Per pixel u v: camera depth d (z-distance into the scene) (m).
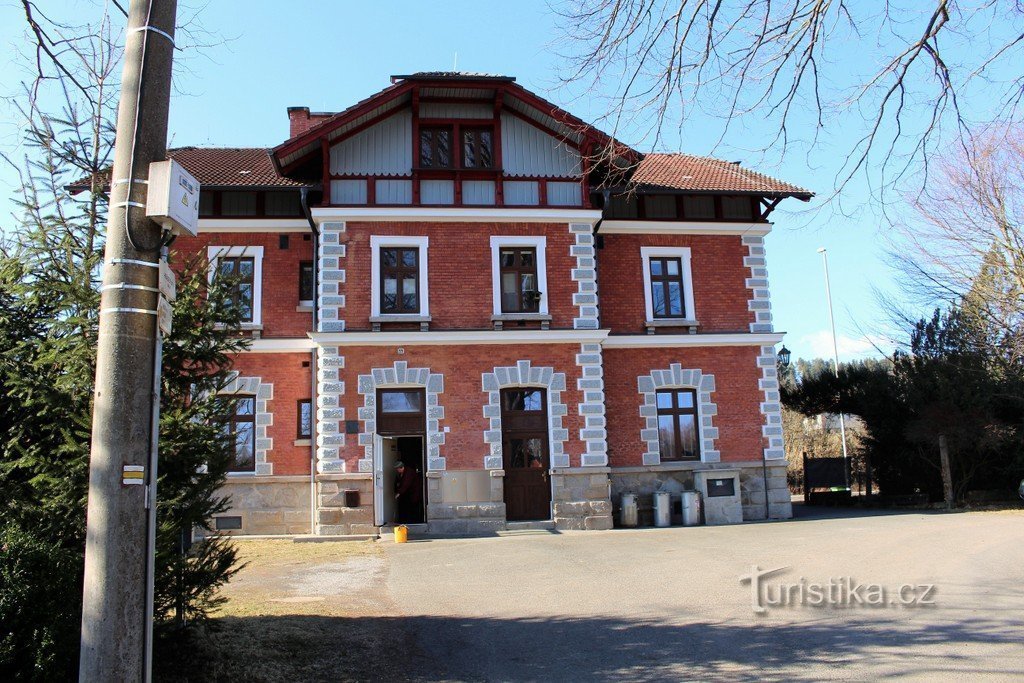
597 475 19.69
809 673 6.89
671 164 25.30
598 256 22.33
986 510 22.00
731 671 7.08
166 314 5.60
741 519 20.80
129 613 5.02
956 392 24.05
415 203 20.06
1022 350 23.58
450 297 19.94
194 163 23.08
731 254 22.97
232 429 9.21
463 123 20.80
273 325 21.08
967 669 6.76
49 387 6.52
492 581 12.16
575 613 9.75
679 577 11.96
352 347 19.41
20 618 5.61
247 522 20.06
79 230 7.74
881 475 27.70
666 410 22.08
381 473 18.95
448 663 7.65
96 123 8.73
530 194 20.69
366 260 19.80
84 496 6.43
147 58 5.68
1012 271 22.28
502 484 19.31
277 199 21.52
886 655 7.34
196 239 21.08
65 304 6.82
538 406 20.09
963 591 10.12
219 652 7.57
